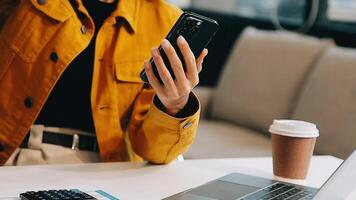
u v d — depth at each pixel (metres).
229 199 1.18
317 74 2.94
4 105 1.55
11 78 1.56
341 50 2.93
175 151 1.46
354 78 2.72
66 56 1.54
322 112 2.80
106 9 1.61
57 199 1.09
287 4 3.99
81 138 1.59
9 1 1.63
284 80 3.16
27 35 1.55
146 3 1.65
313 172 1.50
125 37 1.58
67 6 1.56
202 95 3.63
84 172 1.37
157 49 1.24
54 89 1.58
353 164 1.17
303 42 3.21
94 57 1.56
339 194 1.17
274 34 3.45
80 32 1.57
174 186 1.30
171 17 1.65
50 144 1.57
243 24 4.12
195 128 1.44
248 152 2.83
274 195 1.23
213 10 4.48
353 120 2.63
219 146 2.91
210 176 1.40
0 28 1.63
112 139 1.57
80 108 1.60
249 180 1.35
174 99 1.32
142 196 1.21
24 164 1.54
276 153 1.41
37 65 1.55
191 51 1.25
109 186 1.27
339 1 3.65
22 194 1.12
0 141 1.55
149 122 1.43
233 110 3.42
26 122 1.55
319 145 2.77
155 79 1.29
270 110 3.16
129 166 1.46
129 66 1.58
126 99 1.59
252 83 3.34
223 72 3.63
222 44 4.18
